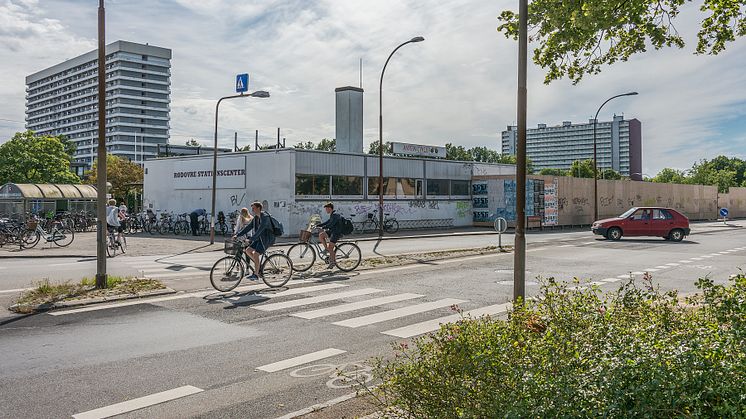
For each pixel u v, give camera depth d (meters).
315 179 30.42
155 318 8.88
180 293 11.14
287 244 23.81
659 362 3.13
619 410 2.89
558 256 18.89
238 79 25.09
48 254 18.59
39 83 191.62
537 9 8.52
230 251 11.55
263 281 12.12
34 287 11.67
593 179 43.66
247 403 5.26
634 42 8.53
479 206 40.19
